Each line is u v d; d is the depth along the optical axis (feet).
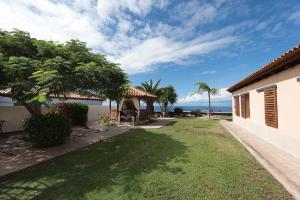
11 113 43.47
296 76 21.81
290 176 16.74
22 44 27.37
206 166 19.57
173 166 19.74
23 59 23.07
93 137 36.99
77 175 17.69
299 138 21.47
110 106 67.72
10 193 14.46
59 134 29.66
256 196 13.39
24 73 22.81
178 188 14.70
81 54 29.30
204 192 14.03
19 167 19.97
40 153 25.40
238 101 53.26
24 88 23.07
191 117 94.58
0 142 32.65
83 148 28.35
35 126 28.09
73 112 51.96
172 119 81.30
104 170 18.94
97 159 22.66
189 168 19.07
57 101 52.95
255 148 26.63
